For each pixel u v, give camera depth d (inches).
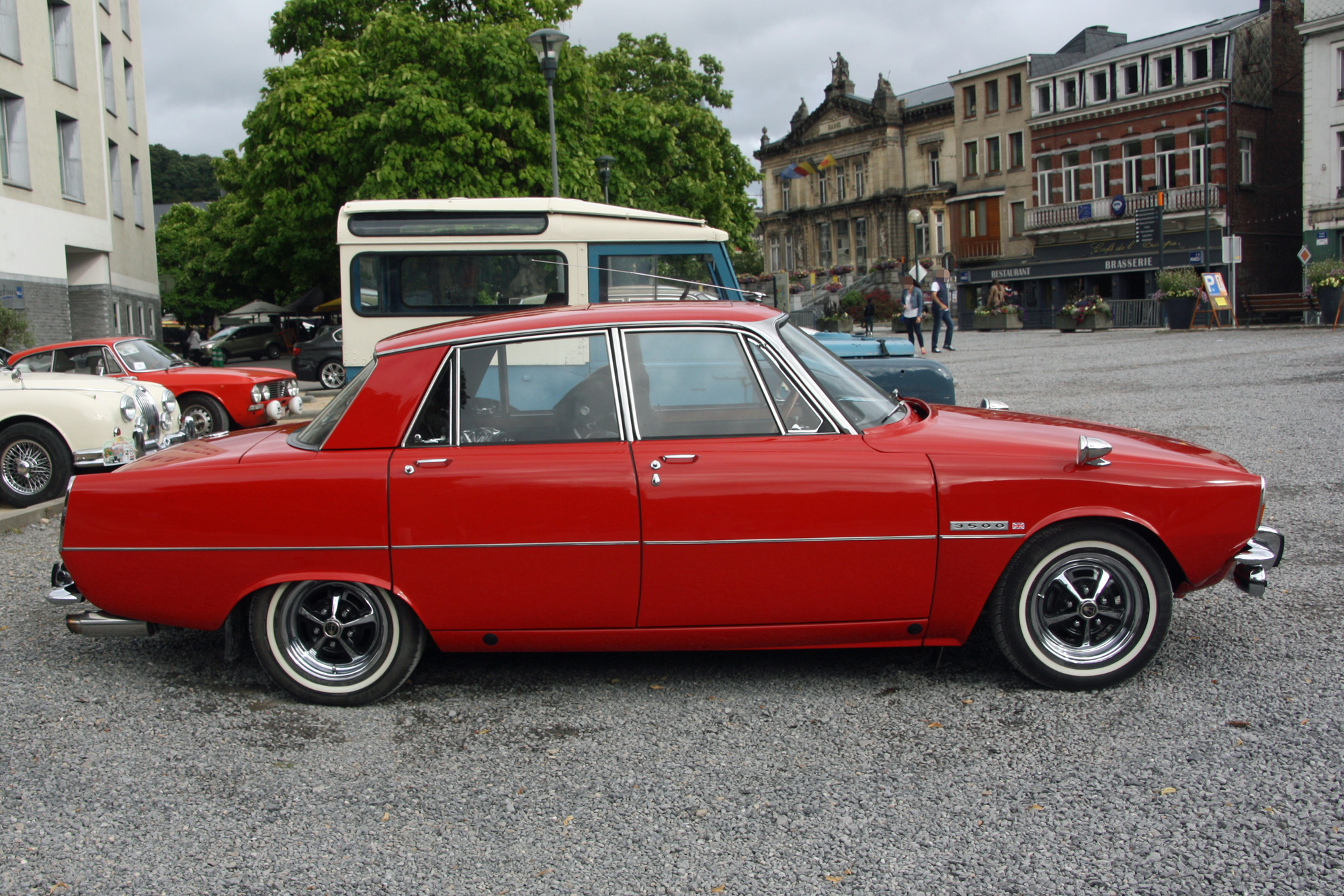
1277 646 177.6
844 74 2488.9
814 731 149.3
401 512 157.0
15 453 352.2
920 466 156.3
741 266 2928.2
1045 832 118.6
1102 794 127.3
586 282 445.7
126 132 1227.2
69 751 148.6
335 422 163.8
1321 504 281.3
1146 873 109.4
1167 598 157.8
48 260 928.3
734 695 164.7
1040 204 1957.4
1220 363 677.3
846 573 156.6
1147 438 173.3
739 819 124.3
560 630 160.1
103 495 162.7
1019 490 154.7
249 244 1493.6
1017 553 157.4
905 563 156.3
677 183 1381.6
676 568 156.3
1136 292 1796.3
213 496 159.5
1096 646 160.7
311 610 165.2
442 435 160.9
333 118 973.2
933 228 2266.2
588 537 155.9
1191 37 1667.1
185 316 2706.7
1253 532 156.6
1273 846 114.0
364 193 904.9
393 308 446.9
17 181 877.2
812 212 2561.5
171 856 118.8
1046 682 160.7
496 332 163.5
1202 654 175.0
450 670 180.9
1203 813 121.6
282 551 158.4
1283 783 128.3
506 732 153.1
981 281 2053.4
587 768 140.0
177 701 168.1
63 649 195.8
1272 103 1681.8
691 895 108.3
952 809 124.8
